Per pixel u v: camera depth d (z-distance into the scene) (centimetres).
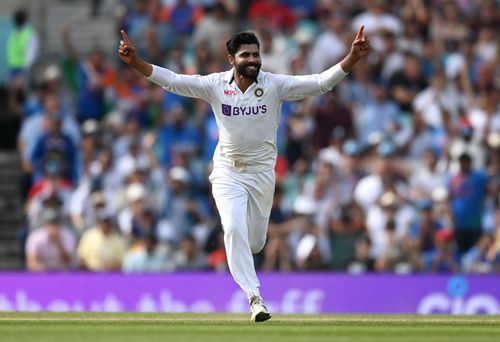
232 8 6500
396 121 5888
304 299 4647
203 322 2928
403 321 3062
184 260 5169
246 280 2891
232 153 2956
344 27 6266
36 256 5209
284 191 5509
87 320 2989
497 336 2445
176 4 6562
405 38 6275
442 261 5028
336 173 5378
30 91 6538
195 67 6094
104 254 5156
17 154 6400
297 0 6556
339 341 2272
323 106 5762
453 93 5988
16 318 3088
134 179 5419
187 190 5491
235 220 2914
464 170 5331
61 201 5484
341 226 5125
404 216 5188
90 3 7238
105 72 6262
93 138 5797
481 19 6475
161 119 5988
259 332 2519
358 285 4638
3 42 6875
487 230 5281
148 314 3431
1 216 6081
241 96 2914
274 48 6172
